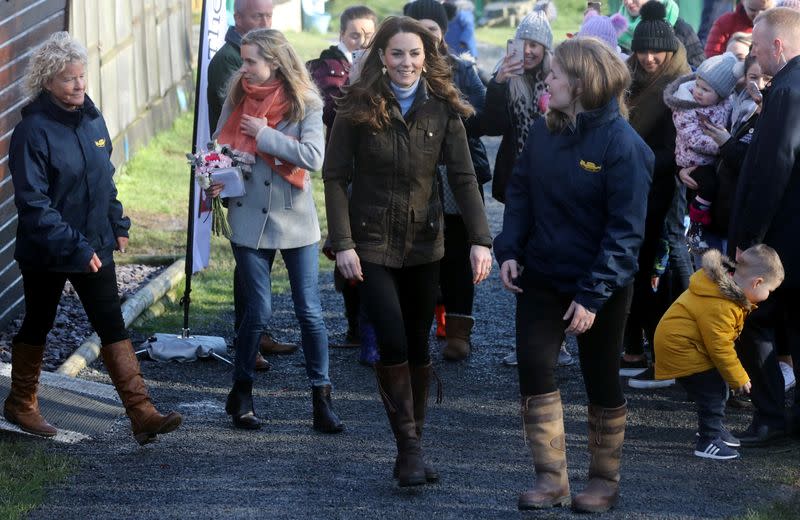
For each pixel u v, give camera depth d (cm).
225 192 840
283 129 851
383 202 722
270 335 1098
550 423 688
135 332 1138
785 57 792
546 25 991
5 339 1097
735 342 840
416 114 717
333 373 1033
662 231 963
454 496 734
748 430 842
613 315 676
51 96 762
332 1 4781
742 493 747
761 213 793
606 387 689
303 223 857
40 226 745
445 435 864
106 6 1814
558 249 671
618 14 1323
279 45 845
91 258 760
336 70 1053
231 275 1371
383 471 782
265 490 740
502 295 1336
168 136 2216
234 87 863
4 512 683
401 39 707
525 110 999
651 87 960
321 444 839
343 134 723
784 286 815
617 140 651
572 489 751
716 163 923
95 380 994
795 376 841
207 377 1015
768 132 783
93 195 778
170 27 2347
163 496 727
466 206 740
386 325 719
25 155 750
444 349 1079
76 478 756
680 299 818
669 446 841
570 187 662
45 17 1238
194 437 851
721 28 1438
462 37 1936
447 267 1060
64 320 1149
